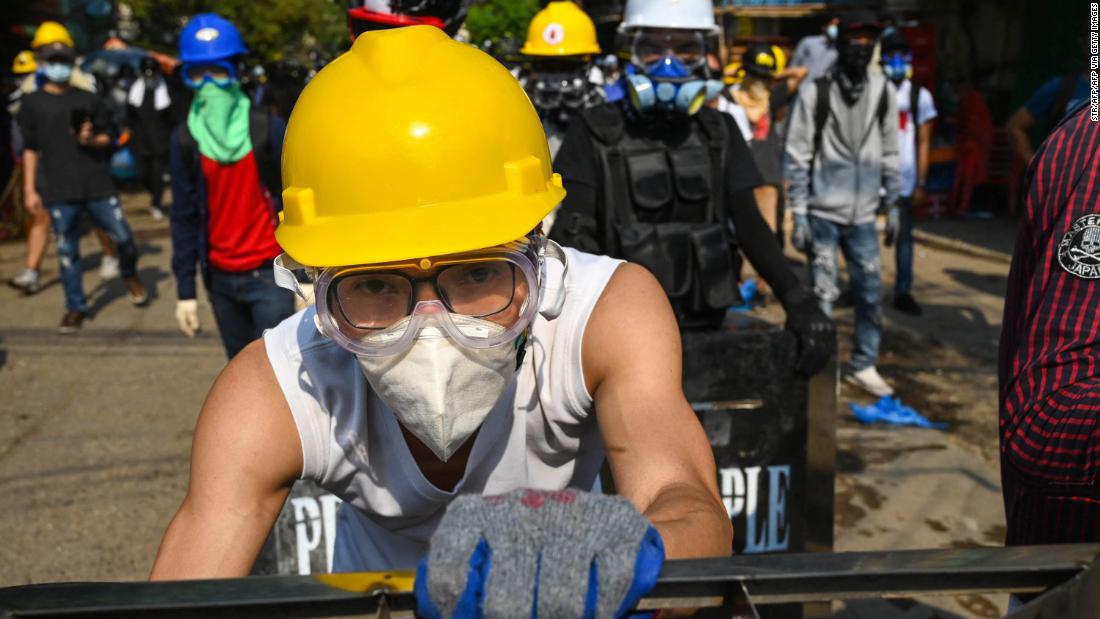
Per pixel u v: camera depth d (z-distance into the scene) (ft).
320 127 3.84
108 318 22.85
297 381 4.26
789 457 8.83
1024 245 4.80
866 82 15.69
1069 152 4.42
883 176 16.35
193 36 12.16
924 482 13.07
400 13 7.99
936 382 17.40
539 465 4.75
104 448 14.71
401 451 4.38
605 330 4.28
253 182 12.19
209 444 4.14
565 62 13.98
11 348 20.34
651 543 2.72
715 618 4.21
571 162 9.41
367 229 3.67
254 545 4.07
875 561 2.75
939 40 37.37
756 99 18.90
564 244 9.27
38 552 11.44
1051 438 4.22
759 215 9.45
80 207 21.88
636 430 4.02
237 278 12.46
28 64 30.58
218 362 19.26
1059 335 4.23
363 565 5.32
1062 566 2.72
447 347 3.72
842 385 17.20
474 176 3.74
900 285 22.26
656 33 9.20
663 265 8.75
